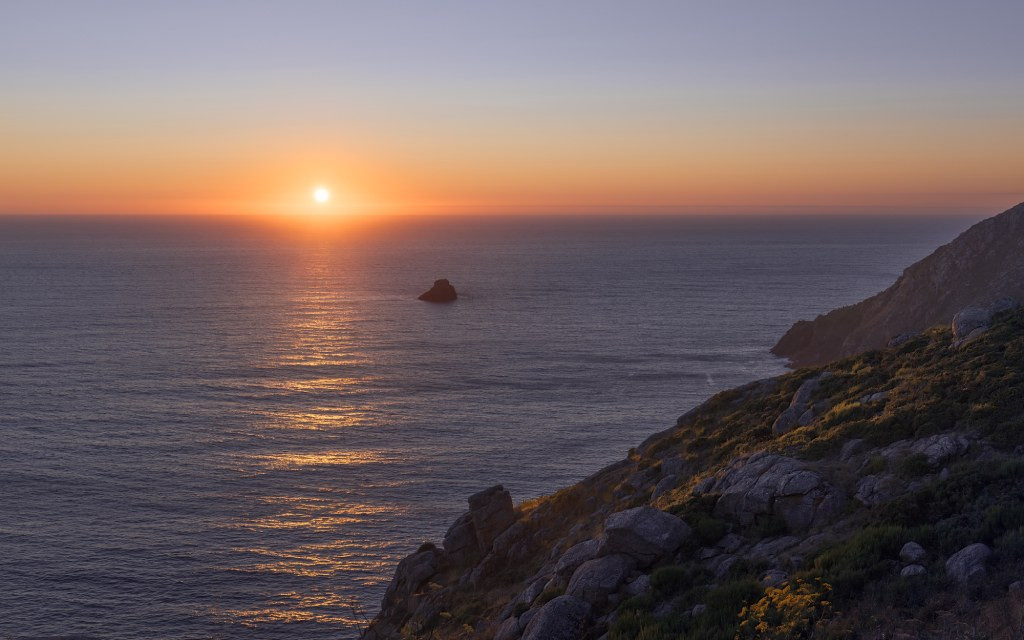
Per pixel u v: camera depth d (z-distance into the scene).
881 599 14.72
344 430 101.19
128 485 81.56
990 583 14.11
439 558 32.91
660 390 123.00
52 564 64.81
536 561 27.91
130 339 169.62
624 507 28.61
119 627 56.25
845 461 22.23
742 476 22.20
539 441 95.88
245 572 63.38
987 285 114.00
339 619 56.59
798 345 147.00
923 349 31.81
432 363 145.75
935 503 17.69
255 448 93.81
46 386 124.00
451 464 87.50
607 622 17.88
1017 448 19.69
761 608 14.91
